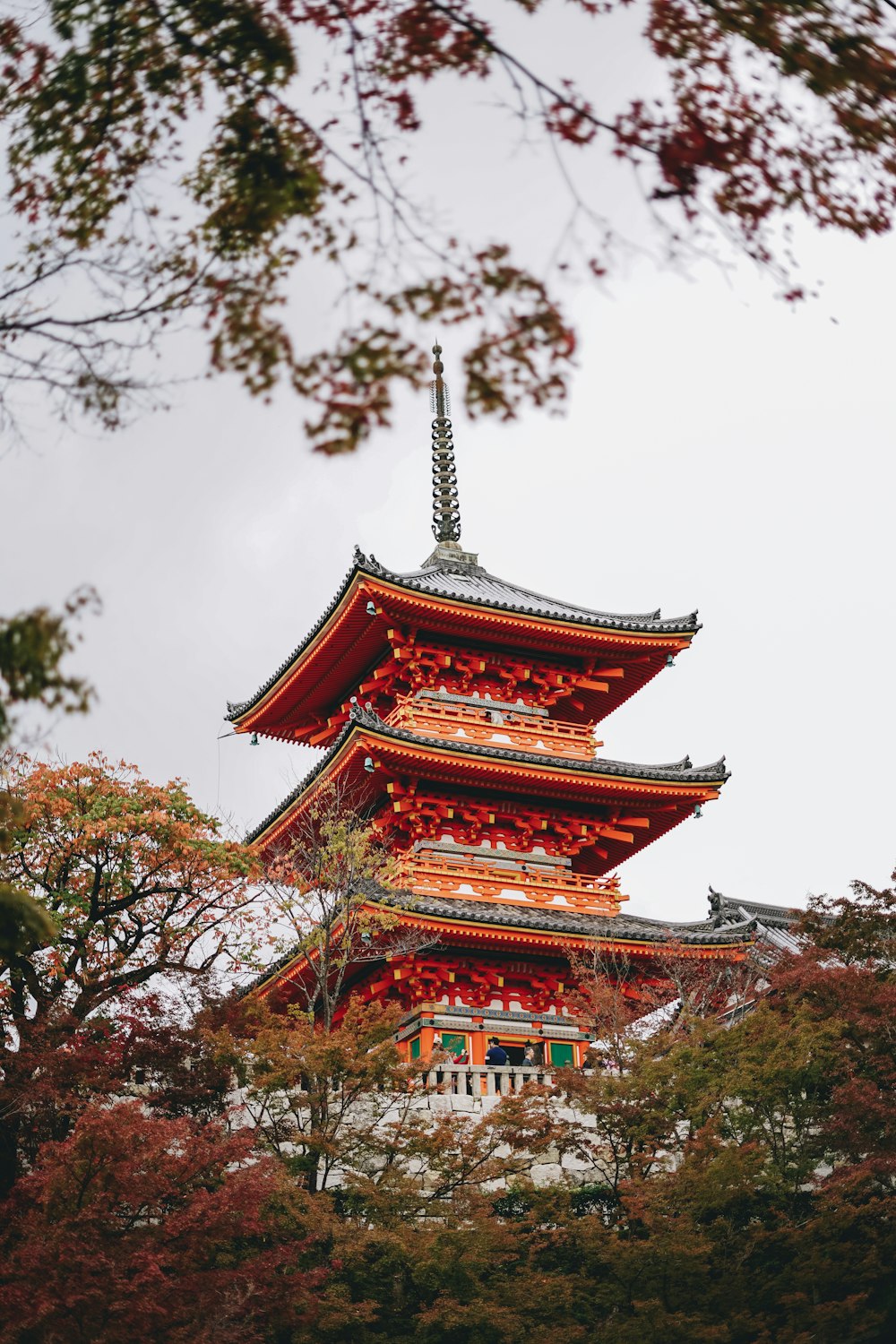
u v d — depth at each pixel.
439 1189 27.81
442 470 57.50
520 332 9.13
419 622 47.34
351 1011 29.86
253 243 9.56
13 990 28.69
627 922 46.22
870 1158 28.38
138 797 32.72
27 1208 23.00
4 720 10.21
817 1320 26.75
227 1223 22.56
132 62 9.79
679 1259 26.31
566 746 49.94
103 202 9.81
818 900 35.78
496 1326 25.50
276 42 9.62
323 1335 25.23
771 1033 30.27
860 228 9.29
